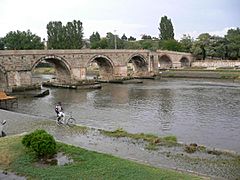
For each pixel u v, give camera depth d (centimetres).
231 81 11119
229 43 16875
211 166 2545
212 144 3784
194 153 2870
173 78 12938
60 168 2434
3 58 8700
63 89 9706
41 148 2623
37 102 7194
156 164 2598
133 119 5300
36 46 16038
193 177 2225
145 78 12825
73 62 10475
